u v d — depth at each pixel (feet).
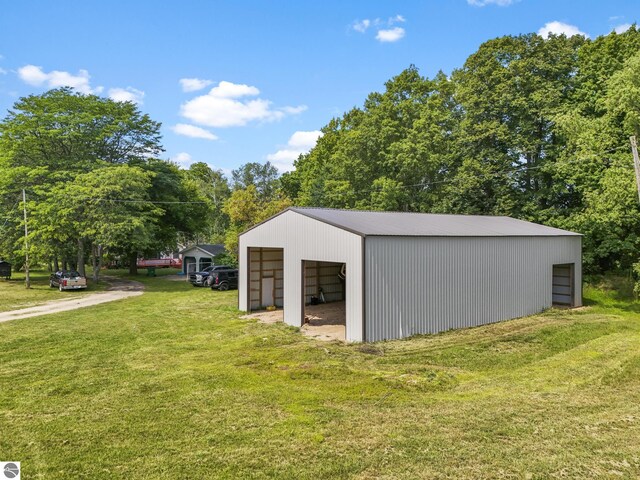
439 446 18.06
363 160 99.86
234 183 242.37
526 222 64.64
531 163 78.69
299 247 45.96
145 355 34.01
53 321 49.37
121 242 97.40
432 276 42.24
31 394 24.86
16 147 90.68
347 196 99.55
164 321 49.34
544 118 73.56
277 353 34.37
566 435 19.08
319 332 42.60
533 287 53.72
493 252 48.49
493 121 77.46
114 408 22.62
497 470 16.12
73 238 91.81
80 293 78.69
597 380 27.25
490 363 31.58
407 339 39.29
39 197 91.15
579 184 70.69
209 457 17.28
